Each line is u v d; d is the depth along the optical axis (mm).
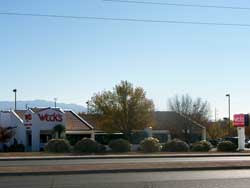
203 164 28078
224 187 18344
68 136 64125
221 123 89625
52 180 21156
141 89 65062
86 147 48188
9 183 19984
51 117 61125
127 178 21906
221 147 53438
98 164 28656
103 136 65625
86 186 18812
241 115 55094
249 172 25016
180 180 20938
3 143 60344
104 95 65250
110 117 64125
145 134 65062
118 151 49875
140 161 33000
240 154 45344
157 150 50812
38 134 60312
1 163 32094
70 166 26938
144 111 64688
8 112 66625
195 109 78438
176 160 34656
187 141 71438
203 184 19391
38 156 41781
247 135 82562
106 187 18469
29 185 19234
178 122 72188
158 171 25641
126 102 64312
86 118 70625
